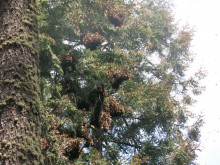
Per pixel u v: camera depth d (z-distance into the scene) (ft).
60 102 36.52
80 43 47.29
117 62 45.96
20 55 15.44
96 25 44.19
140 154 48.98
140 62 53.83
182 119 58.59
